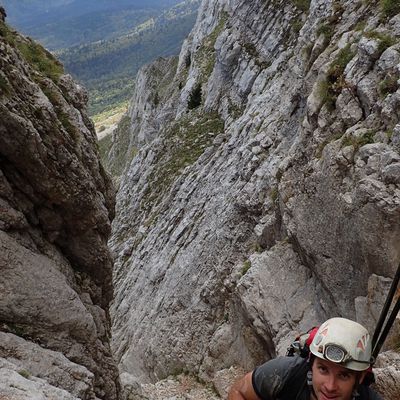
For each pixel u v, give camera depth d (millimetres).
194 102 58281
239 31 52469
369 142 16156
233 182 31969
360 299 15172
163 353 28922
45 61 15422
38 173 12281
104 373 13727
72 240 14617
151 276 36219
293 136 26359
